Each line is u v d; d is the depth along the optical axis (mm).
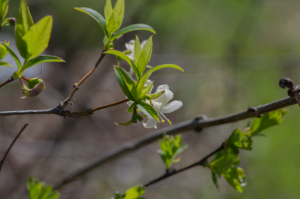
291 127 5453
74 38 5270
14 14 4797
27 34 1116
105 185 5090
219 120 1861
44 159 4824
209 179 5395
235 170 1672
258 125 1705
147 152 5641
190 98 6266
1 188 4316
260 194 4984
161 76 5988
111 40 1362
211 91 6250
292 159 5203
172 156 1865
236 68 5660
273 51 6445
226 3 5738
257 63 5730
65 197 4293
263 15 6191
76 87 1297
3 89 5156
